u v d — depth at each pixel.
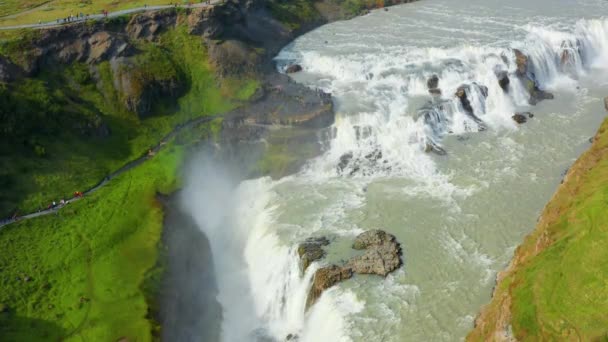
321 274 52.53
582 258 40.00
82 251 58.69
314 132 77.12
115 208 65.12
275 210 66.44
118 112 81.19
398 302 49.28
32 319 50.56
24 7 103.06
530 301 39.66
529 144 72.31
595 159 57.09
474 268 52.06
